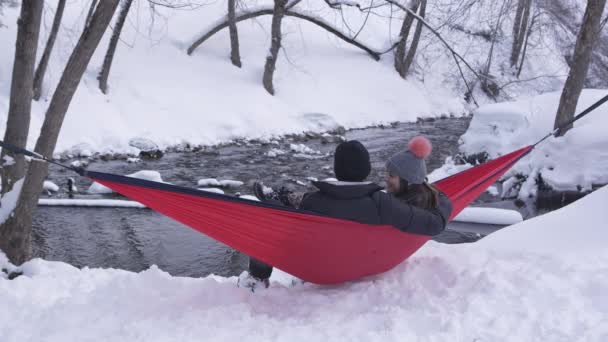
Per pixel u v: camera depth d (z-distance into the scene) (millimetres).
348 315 3393
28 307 3867
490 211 9961
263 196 3744
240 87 20516
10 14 18547
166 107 18297
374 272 3803
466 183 4602
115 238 9203
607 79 20391
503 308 3285
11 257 5559
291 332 3117
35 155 3148
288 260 3604
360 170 3320
